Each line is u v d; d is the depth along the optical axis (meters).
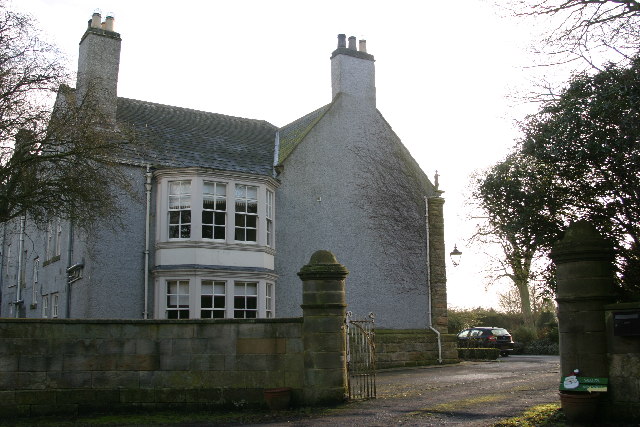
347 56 23.27
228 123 24.36
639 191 8.81
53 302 20.95
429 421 9.41
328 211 21.69
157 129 21.31
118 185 15.65
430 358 21.45
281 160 21.23
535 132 9.59
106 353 11.26
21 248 25.72
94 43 19.61
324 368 11.20
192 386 11.33
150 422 10.21
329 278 11.48
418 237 22.83
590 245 9.07
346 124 22.67
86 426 9.94
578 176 9.44
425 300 22.75
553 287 10.68
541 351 30.91
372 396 12.01
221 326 11.53
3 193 12.79
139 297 18.38
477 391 12.87
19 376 10.88
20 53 12.61
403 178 23.08
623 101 8.48
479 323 40.19
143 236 18.78
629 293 9.54
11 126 12.42
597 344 8.93
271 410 10.98
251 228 19.78
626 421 8.59
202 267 18.42
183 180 19.05
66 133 12.98
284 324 11.50
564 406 8.88
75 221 14.37
